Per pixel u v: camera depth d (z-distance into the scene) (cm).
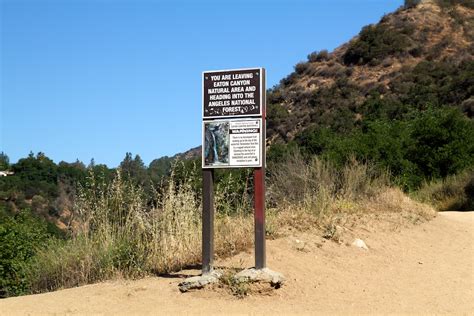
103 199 888
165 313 628
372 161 1847
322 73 6197
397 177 1933
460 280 845
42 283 871
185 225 858
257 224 711
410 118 3030
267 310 644
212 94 732
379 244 989
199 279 697
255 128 714
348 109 4853
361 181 1362
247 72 721
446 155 2275
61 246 904
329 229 982
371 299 718
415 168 2244
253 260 802
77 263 843
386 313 661
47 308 651
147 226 865
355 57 6200
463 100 4331
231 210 1008
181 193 879
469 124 2459
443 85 4759
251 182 1137
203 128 733
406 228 1138
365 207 1225
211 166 725
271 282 695
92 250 841
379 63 5925
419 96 4491
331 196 1207
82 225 880
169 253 823
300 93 5822
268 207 1230
